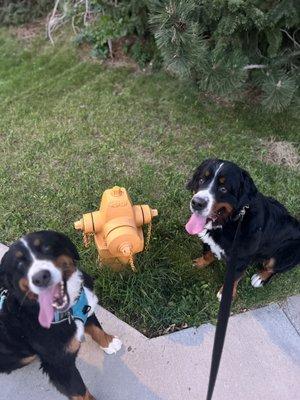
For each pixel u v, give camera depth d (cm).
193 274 162
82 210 185
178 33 161
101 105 230
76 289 124
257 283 159
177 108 225
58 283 119
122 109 227
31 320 121
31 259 115
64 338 122
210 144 209
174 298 157
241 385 138
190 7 160
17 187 196
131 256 152
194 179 149
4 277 119
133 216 152
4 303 123
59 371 127
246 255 147
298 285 161
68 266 122
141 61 245
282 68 202
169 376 141
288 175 194
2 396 139
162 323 152
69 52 262
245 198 139
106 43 254
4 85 248
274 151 204
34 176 200
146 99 231
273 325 151
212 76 177
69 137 216
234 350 145
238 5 165
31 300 119
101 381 140
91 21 259
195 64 175
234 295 156
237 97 220
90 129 219
